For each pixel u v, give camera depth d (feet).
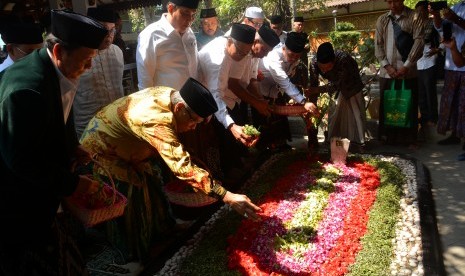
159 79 13.92
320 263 10.27
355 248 10.80
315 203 13.47
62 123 7.13
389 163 17.16
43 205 7.09
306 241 11.28
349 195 14.19
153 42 13.33
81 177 7.67
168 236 12.76
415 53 18.79
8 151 6.33
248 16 18.74
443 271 10.17
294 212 13.03
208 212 13.67
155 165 12.75
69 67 6.93
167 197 12.53
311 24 59.31
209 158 15.78
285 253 10.82
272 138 19.66
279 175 16.46
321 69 18.40
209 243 11.34
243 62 14.80
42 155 6.73
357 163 17.52
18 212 6.90
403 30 19.25
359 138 19.62
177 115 9.78
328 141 20.89
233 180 17.31
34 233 7.06
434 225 12.00
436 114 21.97
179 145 9.37
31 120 6.33
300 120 23.56
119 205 9.07
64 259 7.59
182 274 10.11
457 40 18.38
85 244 12.55
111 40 13.53
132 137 10.43
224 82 14.14
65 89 7.17
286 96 20.27
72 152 8.66
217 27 21.50
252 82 16.93
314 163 17.42
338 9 55.98
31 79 6.45
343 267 9.98
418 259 10.35
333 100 20.04
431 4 18.20
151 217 11.71
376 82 29.66
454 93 18.61
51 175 6.80
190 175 9.23
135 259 11.55
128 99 10.30
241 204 9.39
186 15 12.99
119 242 11.39
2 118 6.29
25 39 10.69
